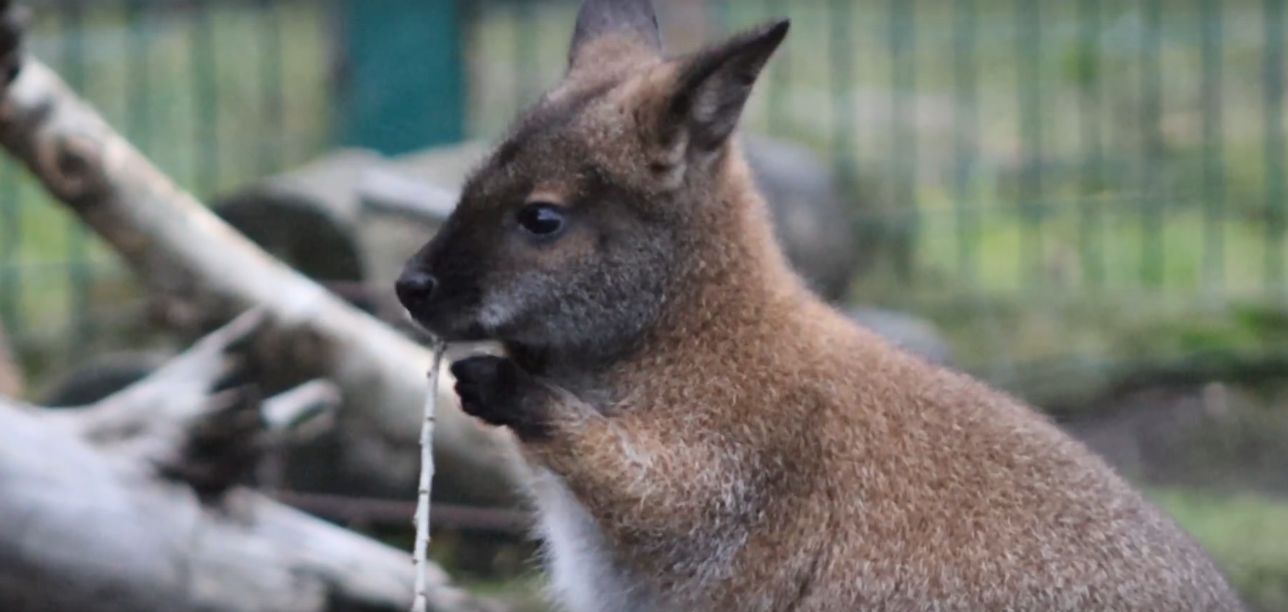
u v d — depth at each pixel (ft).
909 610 28.71
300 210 49.93
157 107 67.00
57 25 65.05
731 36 29.19
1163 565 28.73
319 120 66.18
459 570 44.50
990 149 71.67
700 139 29.27
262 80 67.92
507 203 28.96
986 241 66.90
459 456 42.63
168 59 70.23
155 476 33.22
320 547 34.65
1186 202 67.15
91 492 32.24
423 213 46.96
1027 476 29.22
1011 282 64.44
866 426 29.32
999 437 29.58
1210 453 57.21
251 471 34.09
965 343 61.72
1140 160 67.97
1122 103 73.56
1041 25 74.28
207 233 42.39
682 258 29.32
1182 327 62.69
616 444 28.60
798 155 58.75
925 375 30.12
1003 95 75.05
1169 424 58.80
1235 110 75.36
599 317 29.22
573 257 28.96
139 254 42.11
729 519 28.96
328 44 61.72
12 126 40.68
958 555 28.71
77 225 60.90
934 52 77.05
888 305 62.85
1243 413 59.52
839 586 28.89
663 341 29.32
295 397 36.47
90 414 33.83
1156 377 60.64
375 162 53.11
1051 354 61.11
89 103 64.39
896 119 68.54
